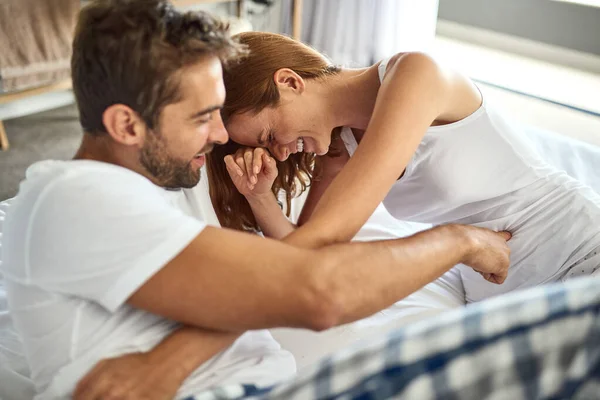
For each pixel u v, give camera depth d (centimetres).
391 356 70
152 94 80
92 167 83
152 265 79
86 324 86
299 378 74
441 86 111
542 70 391
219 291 80
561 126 325
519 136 131
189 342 88
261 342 103
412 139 103
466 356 67
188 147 87
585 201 129
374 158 99
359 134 133
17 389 101
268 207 133
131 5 79
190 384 91
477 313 69
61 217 80
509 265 130
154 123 83
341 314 83
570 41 392
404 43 374
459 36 439
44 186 81
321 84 120
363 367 71
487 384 67
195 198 110
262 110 117
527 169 129
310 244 91
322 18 383
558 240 130
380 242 93
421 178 130
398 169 101
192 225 82
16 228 84
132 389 83
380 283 87
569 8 384
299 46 119
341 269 84
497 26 420
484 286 138
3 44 250
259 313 81
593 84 372
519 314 67
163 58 79
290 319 82
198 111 84
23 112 319
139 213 80
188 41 79
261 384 94
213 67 83
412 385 68
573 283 69
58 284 82
